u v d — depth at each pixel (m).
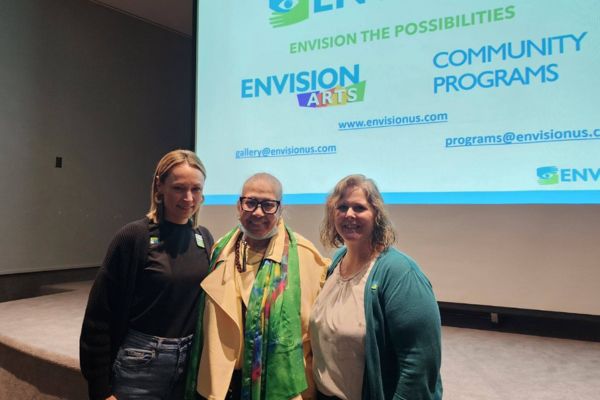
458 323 2.93
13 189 4.45
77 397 2.24
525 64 2.60
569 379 1.93
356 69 3.10
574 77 2.49
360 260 1.22
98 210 5.19
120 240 1.29
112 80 5.34
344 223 1.20
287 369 1.21
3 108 4.37
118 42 5.41
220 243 1.40
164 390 1.29
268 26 3.49
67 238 4.90
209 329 1.28
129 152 5.53
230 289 1.30
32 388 2.42
